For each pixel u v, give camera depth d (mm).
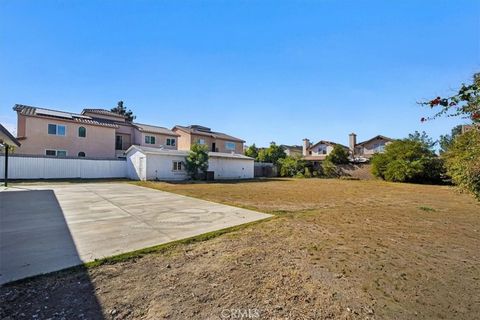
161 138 28781
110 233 4980
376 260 3752
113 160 20594
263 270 3312
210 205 8664
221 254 3898
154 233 5047
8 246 4082
